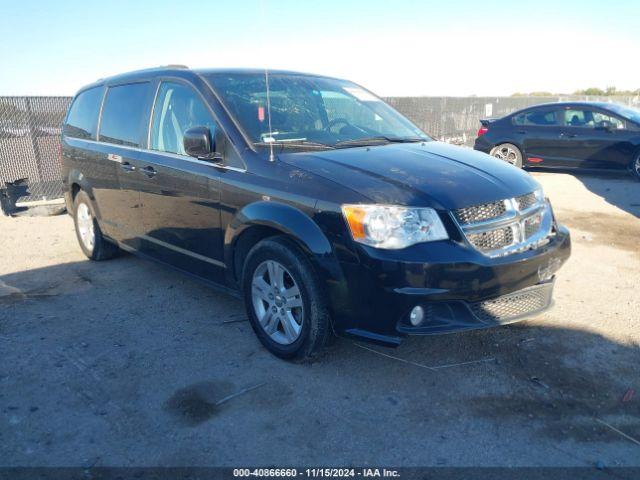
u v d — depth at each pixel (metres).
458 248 3.16
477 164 3.84
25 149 9.27
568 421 3.03
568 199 9.02
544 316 4.37
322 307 3.39
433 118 14.23
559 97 21.12
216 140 4.02
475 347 3.87
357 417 3.09
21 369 3.65
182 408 3.19
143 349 3.93
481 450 2.80
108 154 5.19
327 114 4.52
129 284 5.28
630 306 4.56
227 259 3.95
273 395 3.31
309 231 3.31
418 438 2.90
